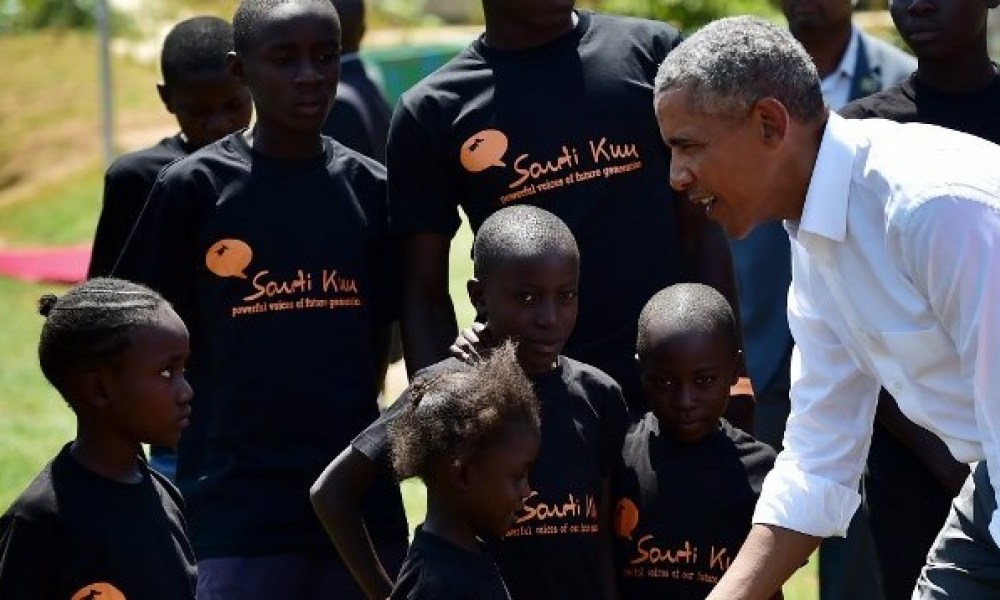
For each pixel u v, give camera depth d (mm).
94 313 6801
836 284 6707
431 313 8539
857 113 9266
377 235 8750
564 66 8445
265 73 8570
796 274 7121
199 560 8453
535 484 7625
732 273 8781
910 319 6496
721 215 6738
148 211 8617
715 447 8094
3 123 30781
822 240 6582
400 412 7023
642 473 8062
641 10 22281
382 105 12531
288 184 8633
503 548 7641
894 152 6398
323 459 8453
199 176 8609
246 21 8680
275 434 8461
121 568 6668
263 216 8562
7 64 33656
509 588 7641
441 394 6605
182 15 36438
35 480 6820
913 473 8750
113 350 6773
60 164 28812
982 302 6141
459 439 6512
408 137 8508
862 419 7230
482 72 8500
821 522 7188
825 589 9891
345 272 8602
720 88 6434
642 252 8453
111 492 6777
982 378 6246
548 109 8375
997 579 6898
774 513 7227
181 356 6953
